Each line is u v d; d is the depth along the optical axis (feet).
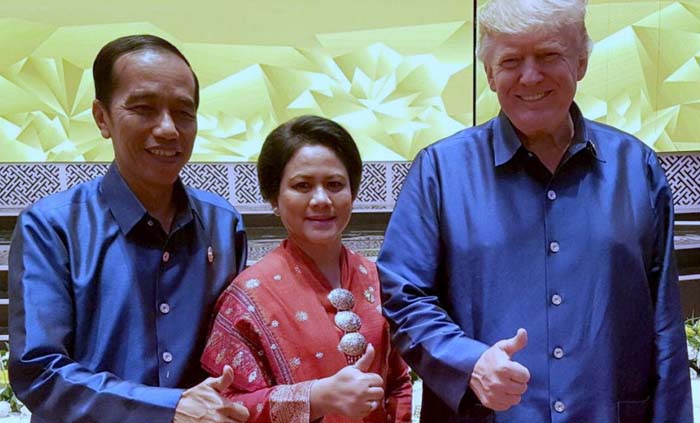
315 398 4.26
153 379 4.67
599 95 15.66
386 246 4.74
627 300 4.37
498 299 4.42
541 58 4.21
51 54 15.61
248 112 16.15
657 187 4.59
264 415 4.35
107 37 15.69
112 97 4.56
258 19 15.98
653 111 15.71
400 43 16.31
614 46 15.56
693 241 13.84
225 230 5.26
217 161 16.02
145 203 4.86
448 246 4.56
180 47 15.87
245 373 4.55
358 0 16.16
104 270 4.66
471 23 16.20
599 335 4.32
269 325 4.65
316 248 4.97
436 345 4.22
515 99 4.36
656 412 4.27
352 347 4.70
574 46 4.25
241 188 16.12
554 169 4.58
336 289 4.95
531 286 4.40
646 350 4.42
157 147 4.52
